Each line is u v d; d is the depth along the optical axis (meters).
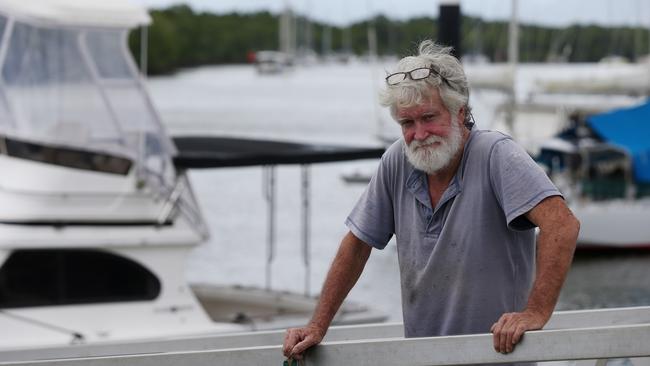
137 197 11.39
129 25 11.90
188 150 13.45
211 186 30.58
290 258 20.53
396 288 17.30
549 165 24.88
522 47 38.00
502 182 4.55
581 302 16.50
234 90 80.25
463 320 4.71
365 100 71.00
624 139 24.25
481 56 36.47
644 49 39.44
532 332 4.36
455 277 4.70
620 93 32.44
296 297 13.20
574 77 33.50
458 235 4.67
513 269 4.68
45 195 11.06
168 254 11.48
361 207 4.98
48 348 5.70
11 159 11.13
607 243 20.73
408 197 4.82
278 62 107.00
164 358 4.83
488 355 4.47
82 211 11.18
